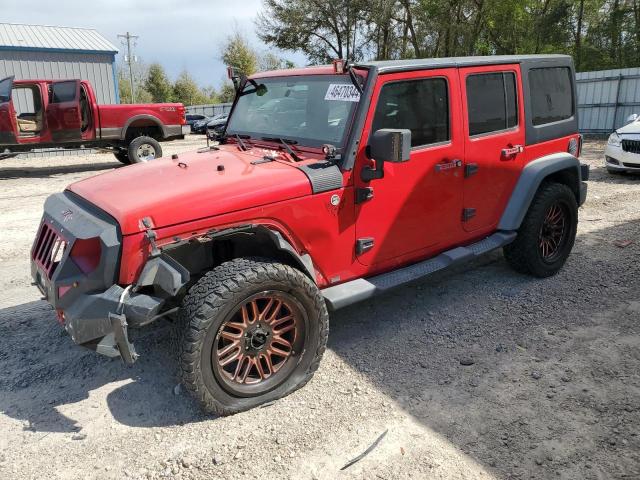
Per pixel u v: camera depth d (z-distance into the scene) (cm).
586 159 1246
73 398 344
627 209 759
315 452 290
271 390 329
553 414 315
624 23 2777
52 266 322
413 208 398
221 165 349
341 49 3170
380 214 379
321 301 334
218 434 305
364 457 285
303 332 334
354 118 354
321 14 3016
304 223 342
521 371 361
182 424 315
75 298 299
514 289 491
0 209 906
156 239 295
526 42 2816
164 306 322
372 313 452
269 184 328
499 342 401
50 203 365
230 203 313
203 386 299
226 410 312
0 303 496
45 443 302
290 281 314
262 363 334
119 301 284
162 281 287
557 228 515
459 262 427
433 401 332
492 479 268
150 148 1419
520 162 476
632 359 369
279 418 318
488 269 542
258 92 437
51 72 1981
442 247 431
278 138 398
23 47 1902
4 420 323
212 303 290
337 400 334
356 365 374
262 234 328
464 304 465
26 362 388
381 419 315
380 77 360
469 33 2622
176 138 1490
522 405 325
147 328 420
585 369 360
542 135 493
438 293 489
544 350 387
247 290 299
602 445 288
